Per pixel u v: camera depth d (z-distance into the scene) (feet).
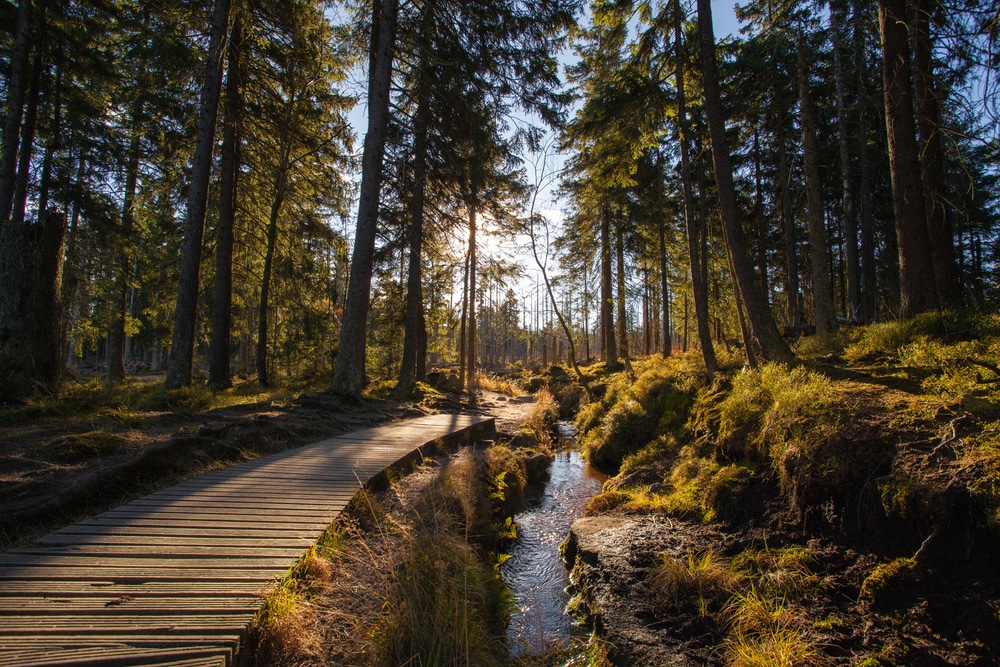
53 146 46.24
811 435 16.01
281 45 43.65
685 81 36.19
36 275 26.00
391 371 73.10
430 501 18.48
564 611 15.44
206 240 51.49
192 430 21.29
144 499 15.55
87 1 42.14
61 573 10.39
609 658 12.37
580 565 17.35
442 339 87.92
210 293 59.67
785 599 12.32
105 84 46.91
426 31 39.75
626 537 17.78
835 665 10.04
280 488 17.34
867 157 49.67
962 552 10.86
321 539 13.29
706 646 11.85
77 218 50.11
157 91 39.70
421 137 47.19
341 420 32.07
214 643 8.23
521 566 18.81
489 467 26.20
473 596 12.58
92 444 18.35
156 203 49.24
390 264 56.08
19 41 38.32
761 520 16.10
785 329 43.78
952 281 27.27
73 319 53.01
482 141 44.34
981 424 13.28
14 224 25.98
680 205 65.26
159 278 59.41
